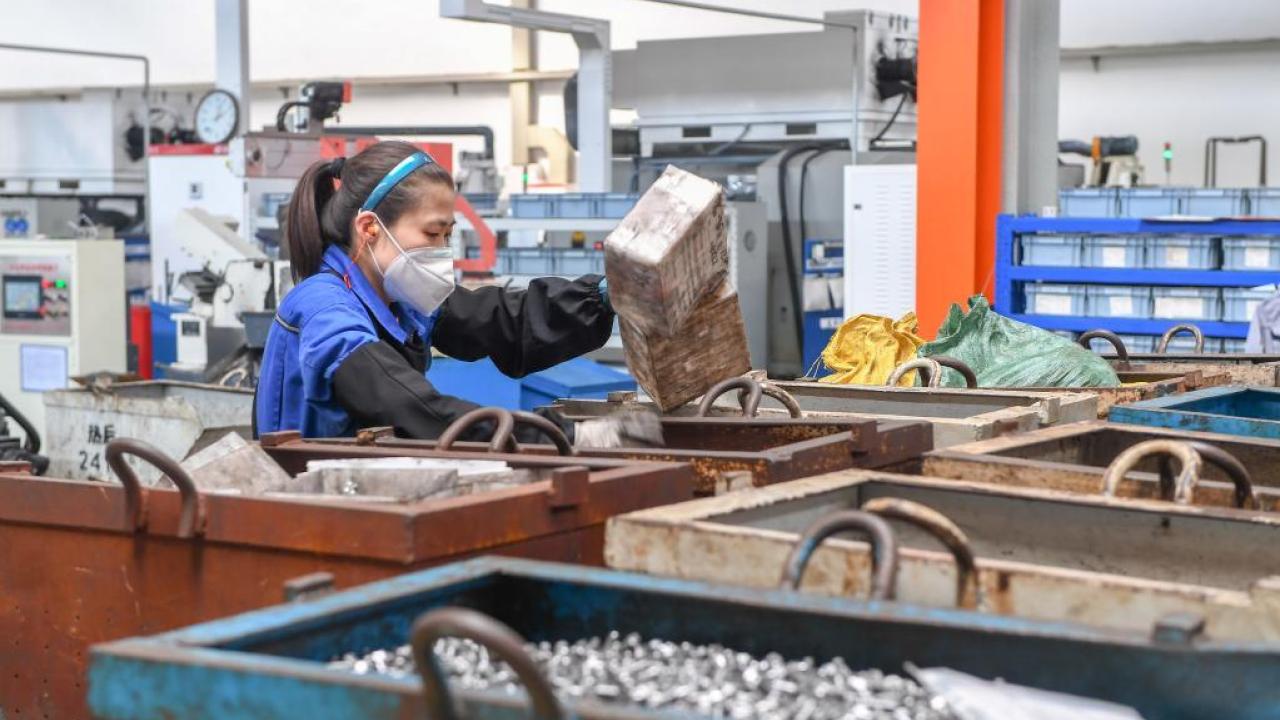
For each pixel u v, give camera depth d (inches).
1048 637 43.4
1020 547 66.5
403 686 38.8
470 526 60.4
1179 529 62.3
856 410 117.3
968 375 121.2
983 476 75.5
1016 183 256.4
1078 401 108.1
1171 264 237.8
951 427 96.2
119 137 448.8
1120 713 40.7
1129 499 65.1
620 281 85.6
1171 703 42.1
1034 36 259.8
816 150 336.5
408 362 102.3
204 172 346.9
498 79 573.6
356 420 92.5
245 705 40.9
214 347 261.1
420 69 592.4
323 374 93.1
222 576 64.5
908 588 52.7
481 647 47.3
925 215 254.2
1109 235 241.0
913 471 85.2
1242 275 233.1
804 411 110.5
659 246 83.4
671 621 48.3
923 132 253.4
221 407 197.6
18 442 200.8
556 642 50.4
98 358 273.1
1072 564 65.2
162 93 455.5
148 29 638.5
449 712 37.8
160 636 44.4
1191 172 464.4
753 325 318.7
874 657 45.5
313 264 101.7
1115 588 49.4
